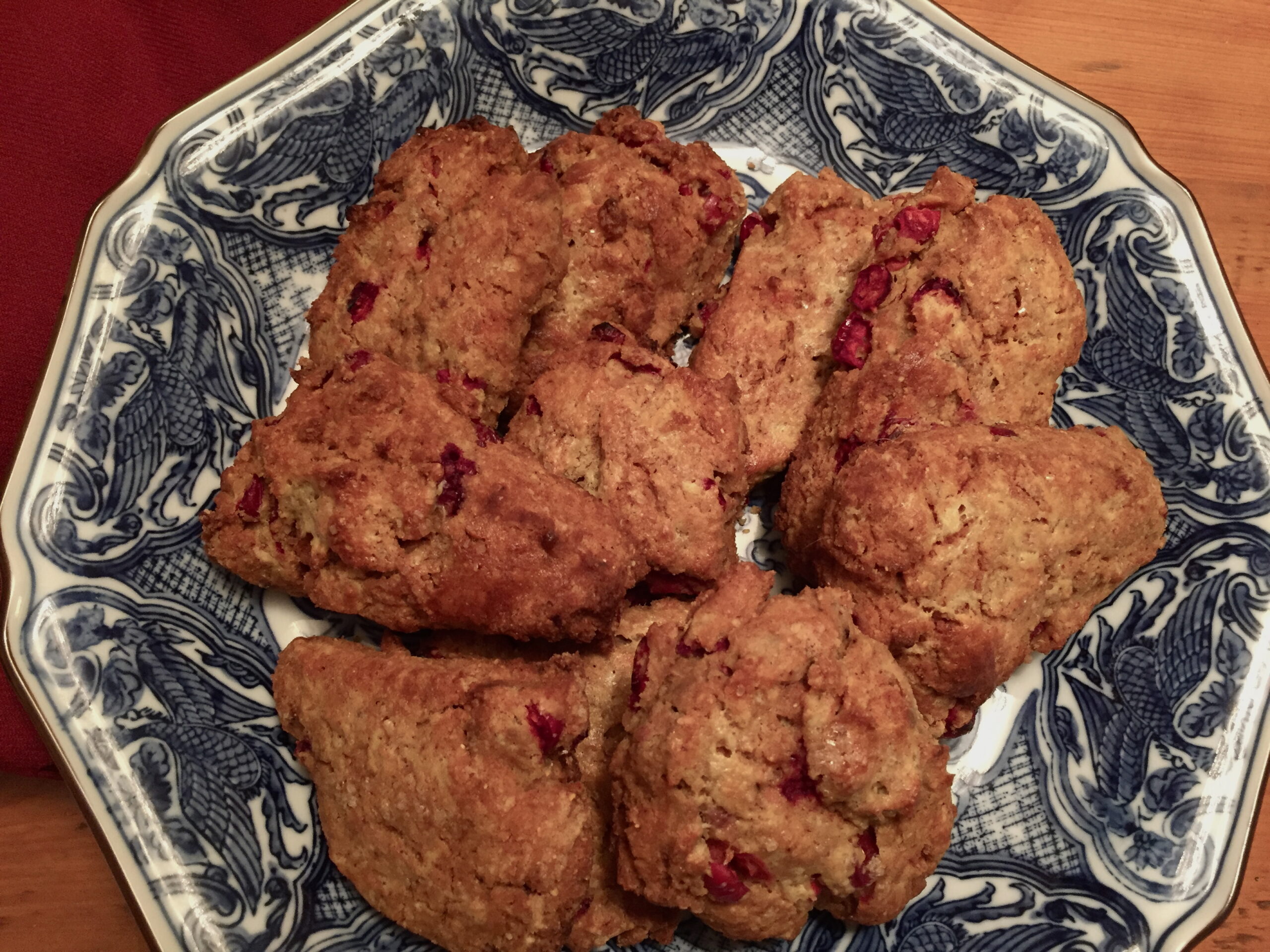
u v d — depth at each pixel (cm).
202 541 26
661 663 22
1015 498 23
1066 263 26
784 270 28
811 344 27
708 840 21
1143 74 33
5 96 29
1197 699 27
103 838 23
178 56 31
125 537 25
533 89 30
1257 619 27
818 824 21
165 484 26
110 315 26
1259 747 26
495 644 24
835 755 20
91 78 30
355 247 26
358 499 23
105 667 24
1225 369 29
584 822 22
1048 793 27
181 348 27
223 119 28
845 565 23
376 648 26
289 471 23
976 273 25
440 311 24
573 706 22
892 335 25
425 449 23
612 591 23
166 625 25
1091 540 24
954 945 25
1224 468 28
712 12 30
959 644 23
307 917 24
